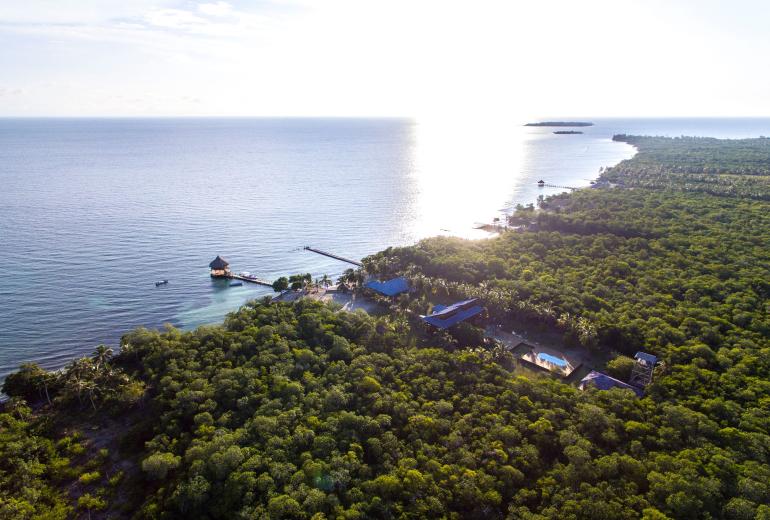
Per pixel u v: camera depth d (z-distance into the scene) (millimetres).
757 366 96688
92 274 169875
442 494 66562
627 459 71000
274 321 117312
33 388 95312
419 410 85562
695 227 199250
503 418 82188
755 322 113688
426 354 104125
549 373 104938
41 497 70500
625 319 119500
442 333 115312
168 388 90000
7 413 86375
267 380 92312
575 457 71375
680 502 62500
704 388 90438
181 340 108750
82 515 68375
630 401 85562
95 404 91875
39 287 157625
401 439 78875
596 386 96062
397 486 67062
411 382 93688
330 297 150500
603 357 112000
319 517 60875
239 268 182500
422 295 148250
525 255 170875
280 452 72688
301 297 142875
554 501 65250
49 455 78688
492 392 90312
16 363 116125
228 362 98062
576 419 82125
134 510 69312
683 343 108312
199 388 89688
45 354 120375
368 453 75688
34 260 179625
